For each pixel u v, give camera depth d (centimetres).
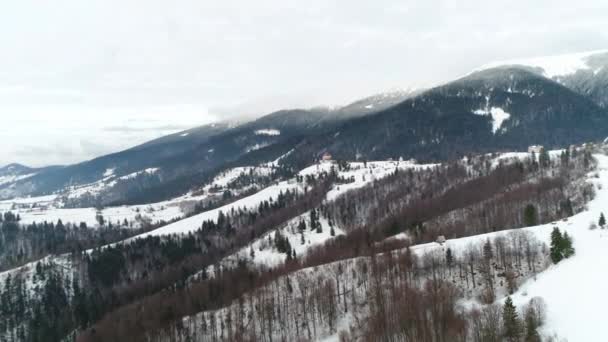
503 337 9250
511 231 15800
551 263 13162
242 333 13962
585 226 14650
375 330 11550
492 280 13462
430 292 12419
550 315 9512
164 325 15388
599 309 8994
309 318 14538
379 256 16400
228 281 18550
